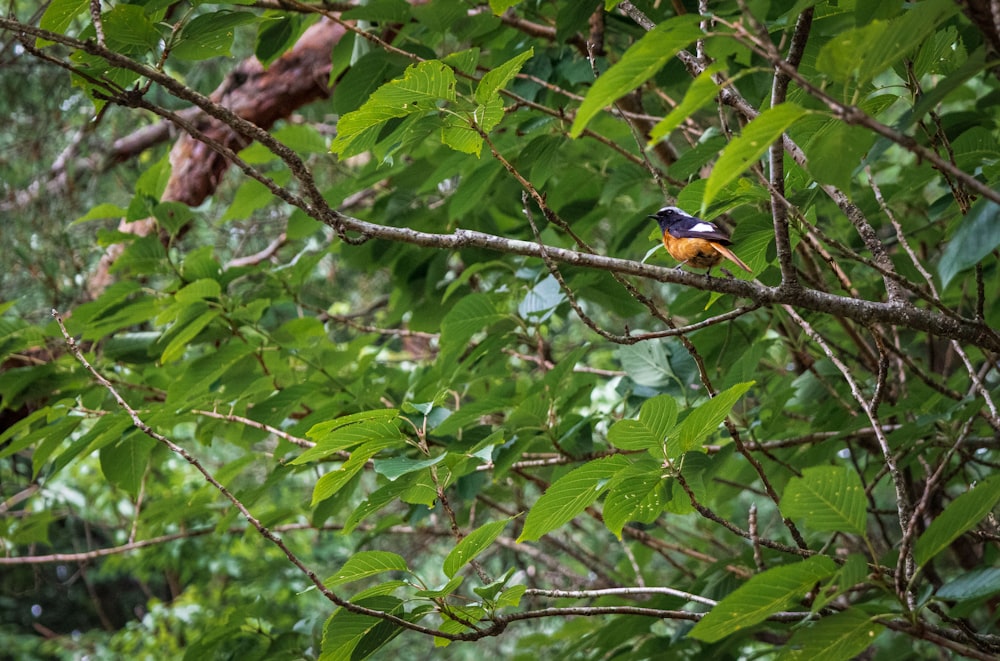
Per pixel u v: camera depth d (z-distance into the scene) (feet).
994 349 20.31
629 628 30.48
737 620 18.20
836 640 18.28
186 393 33.04
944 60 24.29
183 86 20.67
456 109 21.62
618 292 34.91
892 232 44.75
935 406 30.42
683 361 33.24
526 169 34.96
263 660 32.55
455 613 21.74
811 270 31.71
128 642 70.18
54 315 25.04
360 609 20.92
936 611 19.88
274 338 35.63
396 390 38.65
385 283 64.08
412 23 36.60
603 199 36.94
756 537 23.27
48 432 33.55
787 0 30.48
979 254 16.49
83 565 65.00
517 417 29.14
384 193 45.19
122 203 58.70
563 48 36.22
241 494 33.19
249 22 22.86
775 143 19.22
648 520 23.70
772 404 34.94
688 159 29.66
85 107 55.83
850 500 17.74
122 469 34.04
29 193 53.83
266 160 38.86
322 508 33.06
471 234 21.58
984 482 16.81
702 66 22.38
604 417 31.91
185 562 65.41
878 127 14.37
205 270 35.35
